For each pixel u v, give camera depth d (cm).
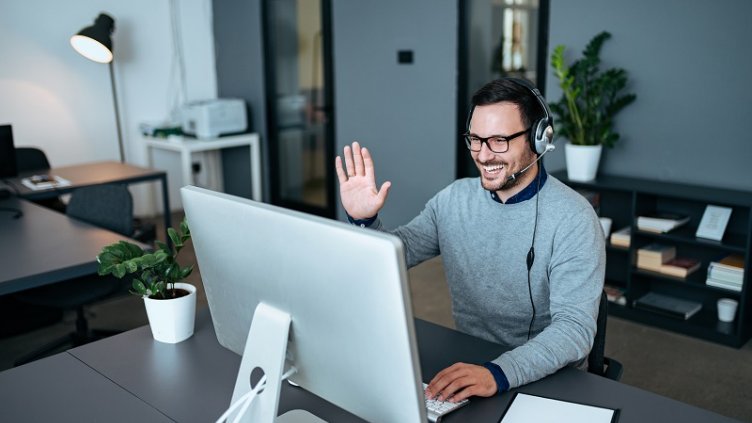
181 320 159
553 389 134
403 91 466
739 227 327
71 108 515
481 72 434
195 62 584
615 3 352
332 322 98
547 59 387
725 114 326
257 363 109
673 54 337
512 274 164
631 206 364
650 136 353
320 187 543
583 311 147
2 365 294
